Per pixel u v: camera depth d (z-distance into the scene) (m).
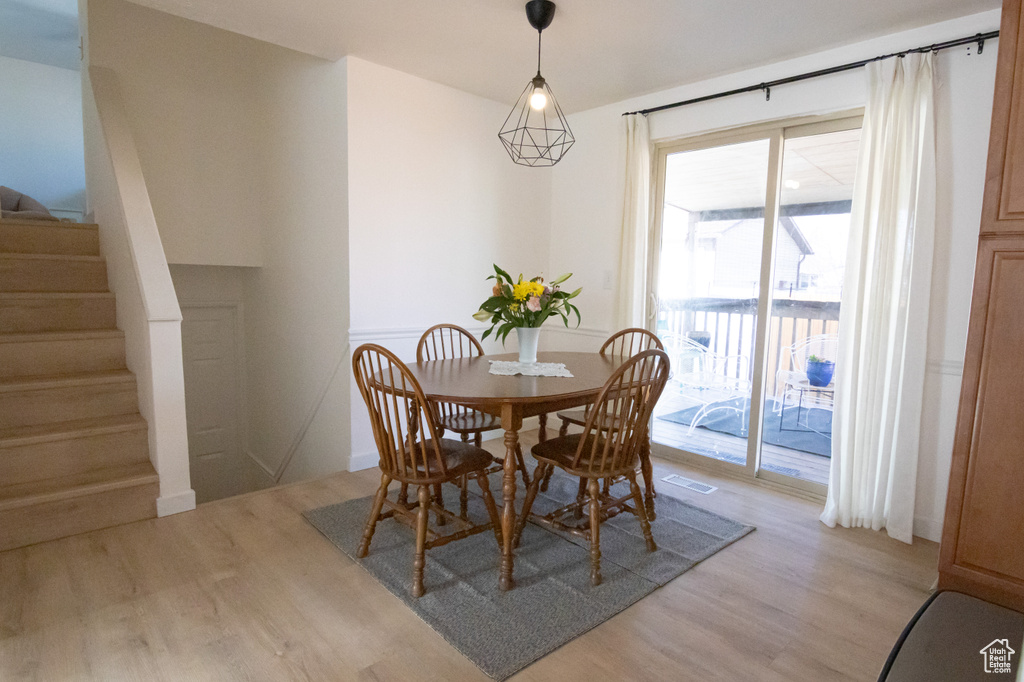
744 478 3.38
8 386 2.53
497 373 2.50
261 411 4.50
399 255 3.49
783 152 3.17
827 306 3.15
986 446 1.90
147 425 2.73
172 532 2.49
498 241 4.06
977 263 1.89
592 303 4.11
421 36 2.83
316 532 2.54
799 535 2.63
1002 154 1.83
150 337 2.54
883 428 2.66
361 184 3.26
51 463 2.51
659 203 3.74
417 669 1.66
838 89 2.84
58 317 3.06
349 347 3.33
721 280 3.47
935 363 2.57
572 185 4.20
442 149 3.64
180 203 4.00
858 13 2.44
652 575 2.22
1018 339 1.82
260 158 4.19
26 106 5.14
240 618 1.88
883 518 2.68
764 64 3.08
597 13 2.49
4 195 4.00
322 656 1.71
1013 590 1.87
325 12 2.58
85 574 2.13
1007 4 1.80
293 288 3.87
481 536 2.56
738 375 3.45
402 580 2.14
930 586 2.18
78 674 1.60
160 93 3.86
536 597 2.05
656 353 2.14
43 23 4.34
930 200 2.48
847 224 3.01
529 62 3.14
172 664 1.65
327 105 3.34
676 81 3.38
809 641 1.83
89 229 3.49
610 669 1.68
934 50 2.46
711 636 1.85
